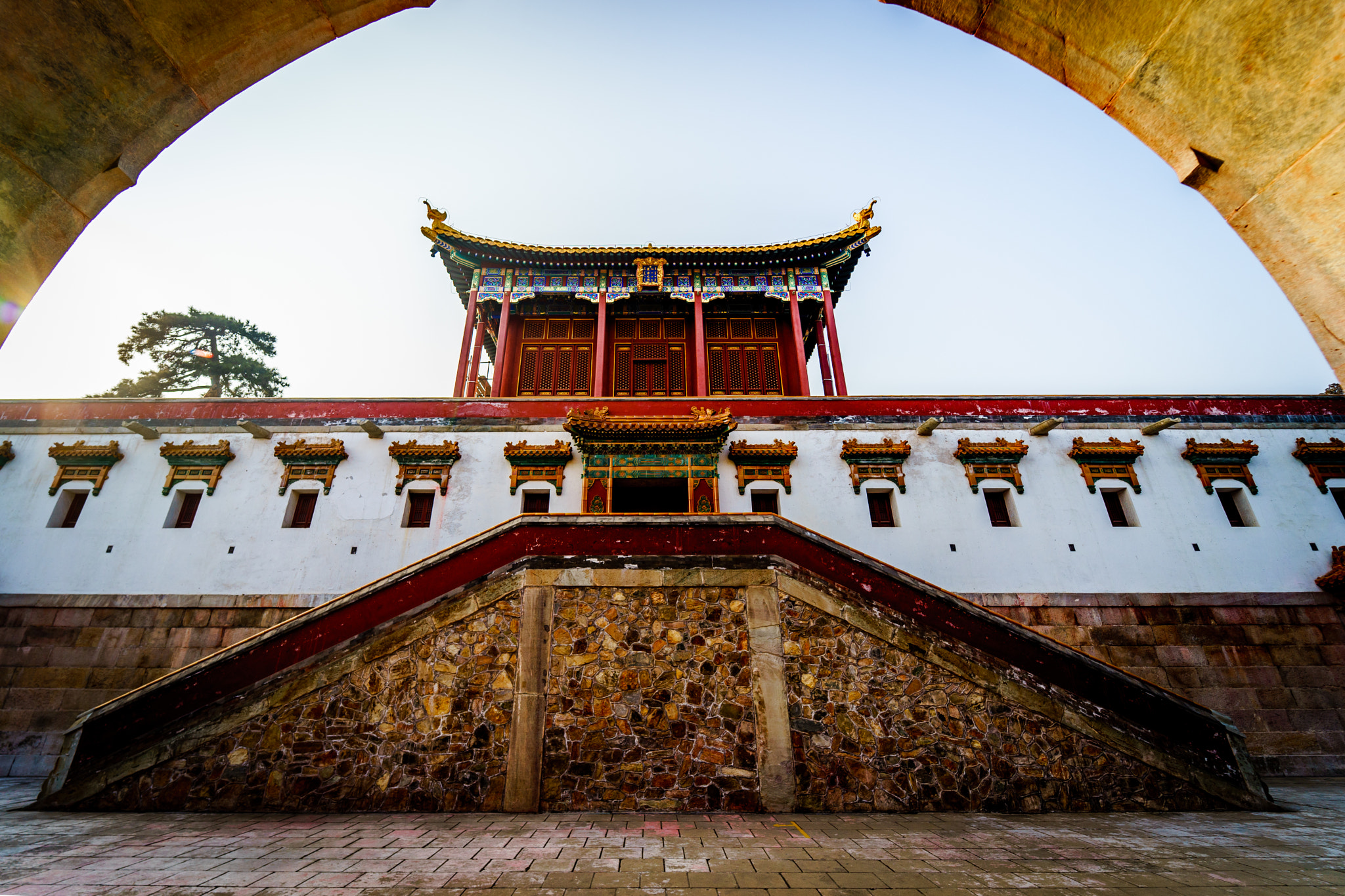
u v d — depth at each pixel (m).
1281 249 2.70
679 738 7.98
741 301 22.38
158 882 4.98
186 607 13.28
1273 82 2.57
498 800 7.59
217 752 7.71
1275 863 5.71
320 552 14.01
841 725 8.09
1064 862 5.70
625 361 21.62
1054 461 15.38
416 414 15.84
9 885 4.91
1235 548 14.37
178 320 29.66
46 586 13.40
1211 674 13.16
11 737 12.05
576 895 4.83
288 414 15.62
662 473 14.84
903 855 5.86
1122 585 13.98
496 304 21.39
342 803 7.53
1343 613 13.70
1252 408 16.05
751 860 5.70
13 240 2.75
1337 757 12.41
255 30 3.13
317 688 8.00
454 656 8.27
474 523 14.55
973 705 8.23
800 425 16.02
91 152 2.94
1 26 2.56
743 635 8.54
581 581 8.73
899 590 8.77
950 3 3.35
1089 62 3.15
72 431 15.14
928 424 15.48
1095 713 8.27
